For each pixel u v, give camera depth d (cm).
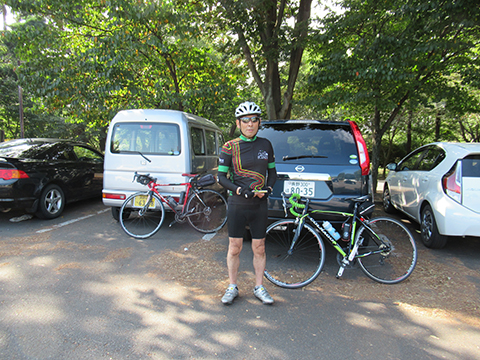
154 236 511
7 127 2456
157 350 230
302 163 395
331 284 348
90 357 221
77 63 841
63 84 823
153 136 529
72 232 522
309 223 375
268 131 425
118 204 532
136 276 359
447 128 2156
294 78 945
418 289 338
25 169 548
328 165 389
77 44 995
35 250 434
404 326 268
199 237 510
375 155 932
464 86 929
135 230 538
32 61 865
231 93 1037
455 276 374
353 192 383
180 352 229
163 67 1016
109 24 906
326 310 292
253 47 1032
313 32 821
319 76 762
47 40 855
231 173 292
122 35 811
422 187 509
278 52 892
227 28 954
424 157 557
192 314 281
